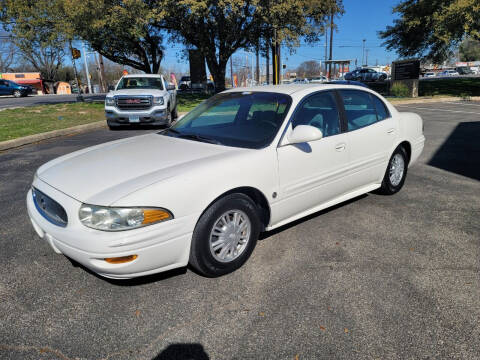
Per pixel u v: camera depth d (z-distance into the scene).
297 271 2.96
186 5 17.44
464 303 2.54
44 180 2.92
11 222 3.96
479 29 19.41
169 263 2.62
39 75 48.88
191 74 28.62
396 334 2.25
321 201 3.69
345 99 3.91
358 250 3.30
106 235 2.37
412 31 23.62
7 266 3.08
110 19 17.19
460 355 2.09
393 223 3.87
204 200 2.65
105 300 2.62
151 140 3.61
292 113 3.32
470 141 8.20
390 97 21.38
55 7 16.91
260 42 22.86
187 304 2.57
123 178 2.66
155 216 2.45
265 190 3.06
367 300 2.57
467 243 3.42
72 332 2.30
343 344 2.17
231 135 3.40
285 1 17.47
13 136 8.71
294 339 2.22
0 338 2.25
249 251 3.05
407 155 4.82
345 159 3.77
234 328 2.32
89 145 8.27
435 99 19.17
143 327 2.34
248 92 3.84
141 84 11.98
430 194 4.77
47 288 2.77
